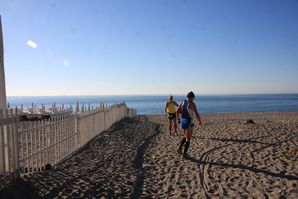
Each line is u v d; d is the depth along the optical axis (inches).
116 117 848.3
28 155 293.3
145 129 679.7
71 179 279.6
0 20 275.3
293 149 388.8
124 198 233.6
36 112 428.8
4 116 255.0
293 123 684.1
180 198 233.6
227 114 1519.4
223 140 475.2
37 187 253.4
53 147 343.3
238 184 263.6
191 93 376.8
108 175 296.7
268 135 498.9
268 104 4249.5
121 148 446.6
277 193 237.6
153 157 378.6
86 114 496.1
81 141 461.1
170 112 576.4
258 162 333.7
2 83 277.9
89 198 231.8
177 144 466.9
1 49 275.7
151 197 235.9
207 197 234.7
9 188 246.4
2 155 252.7
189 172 305.3
